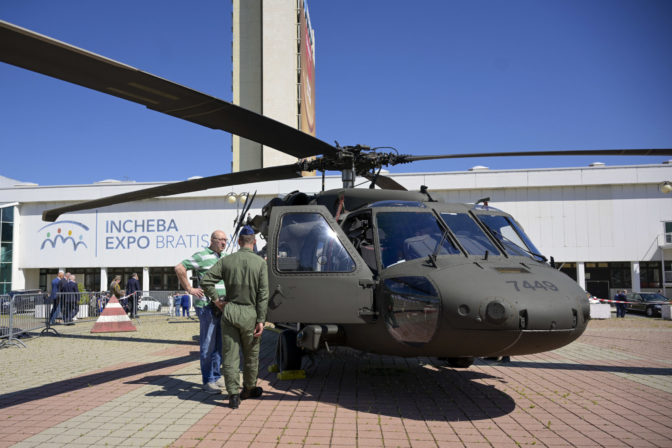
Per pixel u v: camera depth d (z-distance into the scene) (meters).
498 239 4.91
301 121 47.53
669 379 5.69
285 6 48.12
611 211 28.36
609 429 3.73
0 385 5.46
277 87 47.09
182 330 12.50
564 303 3.91
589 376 5.85
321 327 4.61
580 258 28.34
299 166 6.60
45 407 4.38
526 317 3.75
